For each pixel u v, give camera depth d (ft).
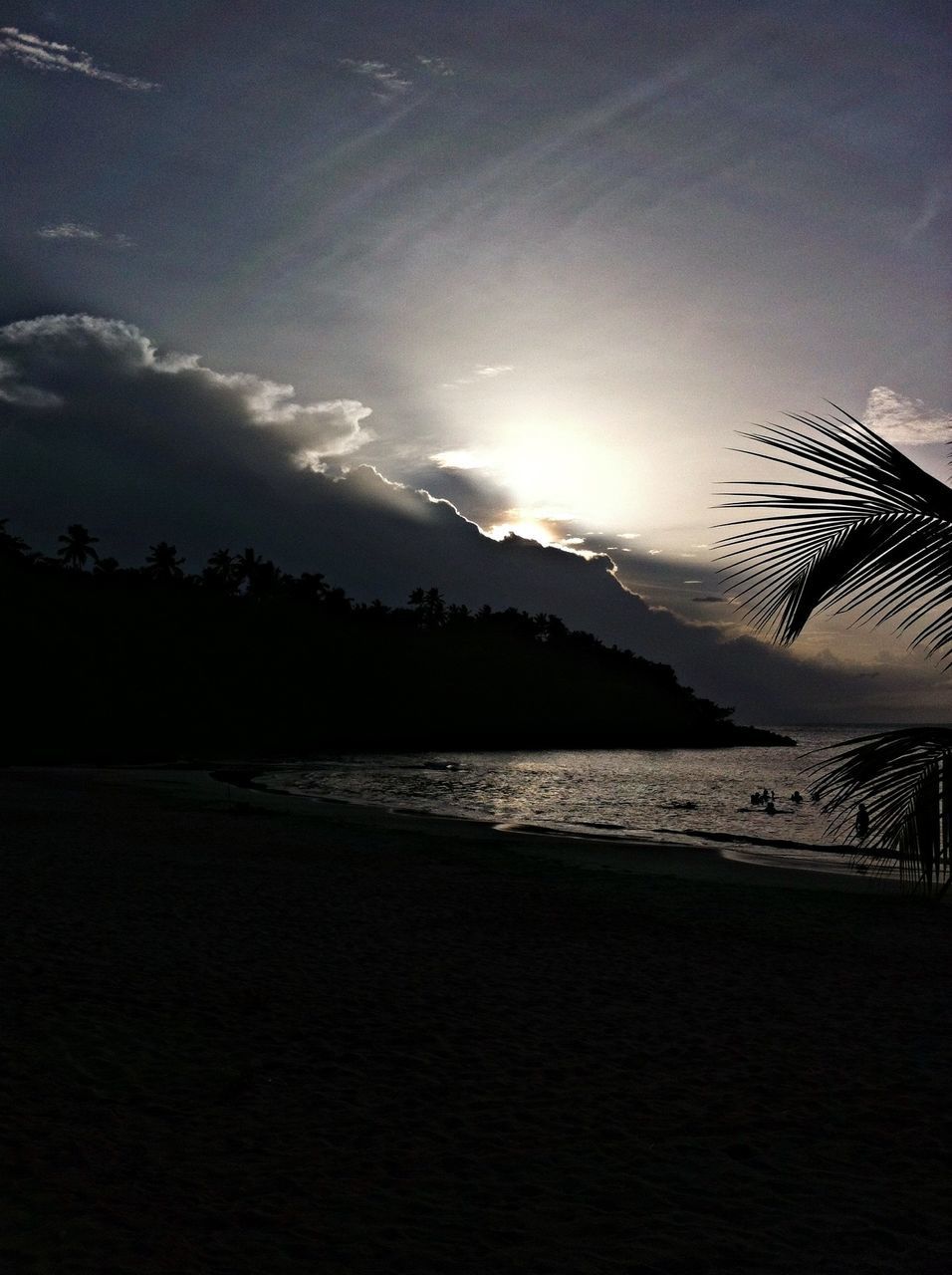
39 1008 24.38
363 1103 19.54
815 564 18.67
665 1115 19.49
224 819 80.59
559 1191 15.80
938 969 34.19
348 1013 25.73
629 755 416.87
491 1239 14.02
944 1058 23.68
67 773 156.15
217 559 488.02
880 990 30.73
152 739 325.62
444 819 94.68
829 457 17.97
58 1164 15.69
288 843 64.90
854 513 18.25
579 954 34.35
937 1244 14.28
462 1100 19.92
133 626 411.54
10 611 371.15
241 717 384.27
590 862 62.34
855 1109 20.06
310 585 530.68
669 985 30.42
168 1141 17.08
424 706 478.59
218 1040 22.98
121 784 129.29
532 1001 27.78
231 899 41.50
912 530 17.85
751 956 35.24
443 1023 25.23
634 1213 15.08
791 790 180.65
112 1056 21.38
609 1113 19.49
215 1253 13.12
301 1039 23.44
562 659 610.24
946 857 18.92
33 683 332.39
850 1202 15.69
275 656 448.24
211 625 446.60
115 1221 13.85
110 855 54.08
